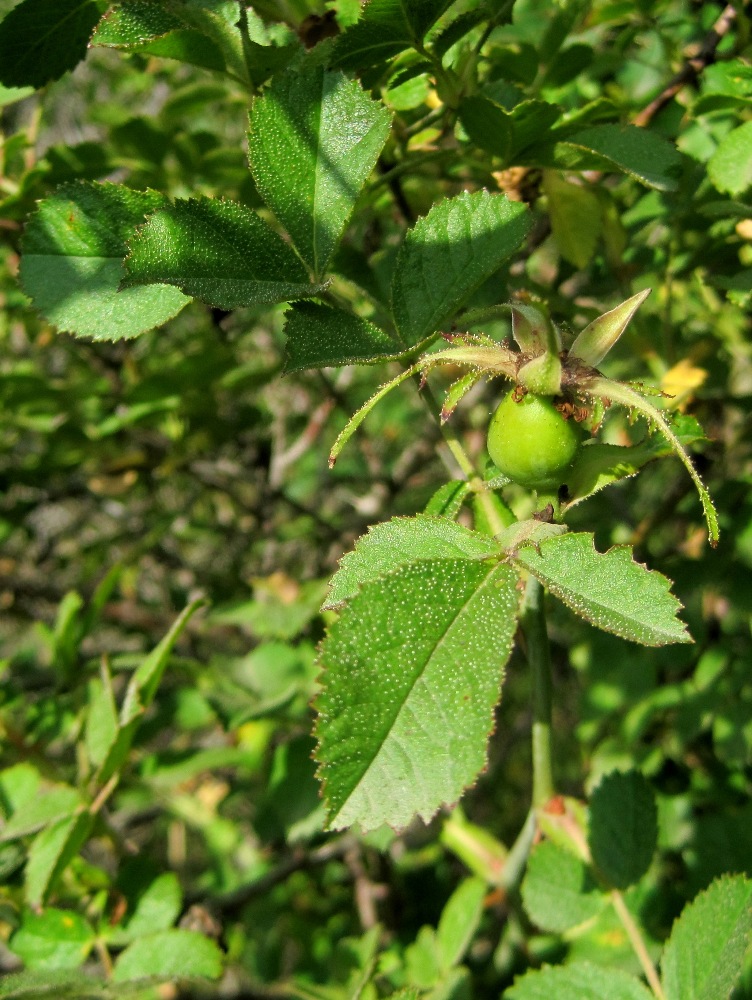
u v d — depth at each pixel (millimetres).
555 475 121
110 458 311
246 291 125
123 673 292
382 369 352
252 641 324
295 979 256
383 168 180
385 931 290
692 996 135
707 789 220
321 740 104
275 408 384
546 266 247
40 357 367
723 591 214
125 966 172
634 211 214
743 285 185
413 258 133
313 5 162
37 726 215
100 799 175
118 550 373
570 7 198
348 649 106
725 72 180
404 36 145
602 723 227
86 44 155
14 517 351
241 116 267
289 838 214
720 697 211
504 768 399
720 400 223
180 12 141
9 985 159
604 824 161
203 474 334
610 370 241
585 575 111
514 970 231
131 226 142
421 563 110
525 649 155
